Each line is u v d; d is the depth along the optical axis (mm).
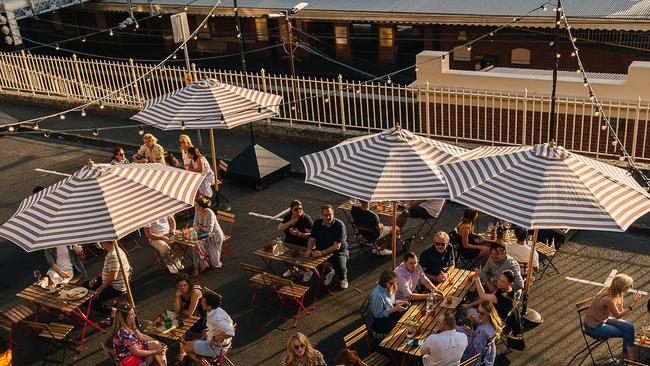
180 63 37438
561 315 10914
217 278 12570
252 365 10359
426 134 17422
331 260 11812
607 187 9500
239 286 12289
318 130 18219
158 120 13992
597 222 8953
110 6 36312
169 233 12844
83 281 12336
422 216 13039
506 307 9867
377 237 12500
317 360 8820
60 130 20391
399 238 13281
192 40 37719
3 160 18609
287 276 12227
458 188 9875
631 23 23641
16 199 16281
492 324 9156
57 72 22406
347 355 8594
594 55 26906
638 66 17812
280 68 34750
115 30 40375
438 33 29641
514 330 10016
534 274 11898
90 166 10500
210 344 9766
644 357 9445
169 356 10547
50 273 11273
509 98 16375
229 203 15266
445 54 20031
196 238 12414
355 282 12148
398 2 29359
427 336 9461
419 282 10695
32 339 11227
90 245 13523
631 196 9484
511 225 12617
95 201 10039
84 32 41344
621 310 9539
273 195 15625
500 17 25734
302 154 17797
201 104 14055
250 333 11039
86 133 20062
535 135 19328
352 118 25672
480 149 11508
